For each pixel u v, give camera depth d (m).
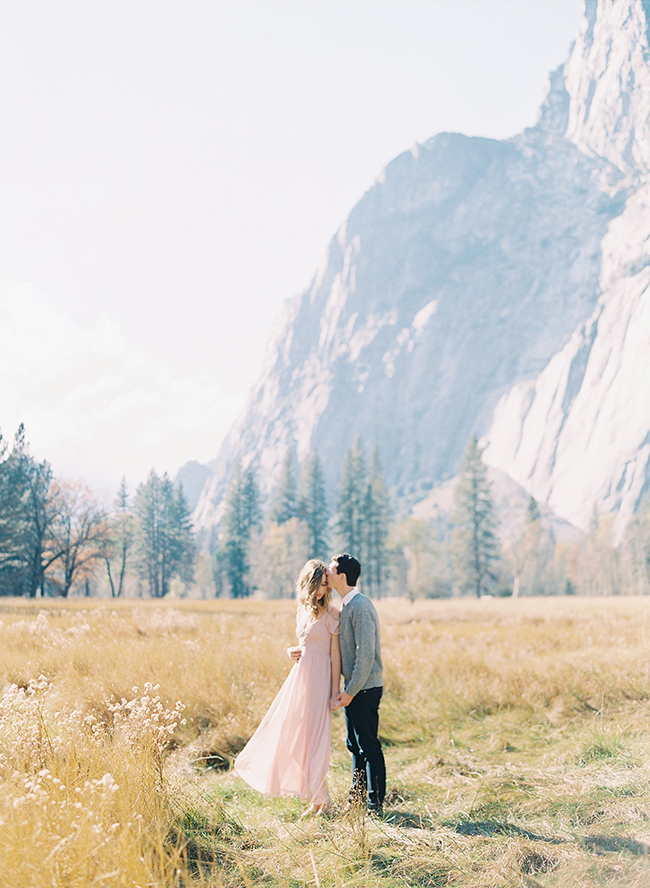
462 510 89.06
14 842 2.96
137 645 9.12
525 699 7.80
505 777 5.41
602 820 4.32
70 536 56.69
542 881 3.50
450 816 4.61
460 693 8.05
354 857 3.86
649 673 8.27
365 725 4.88
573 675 8.35
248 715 6.67
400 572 84.94
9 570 49.56
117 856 3.01
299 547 89.38
